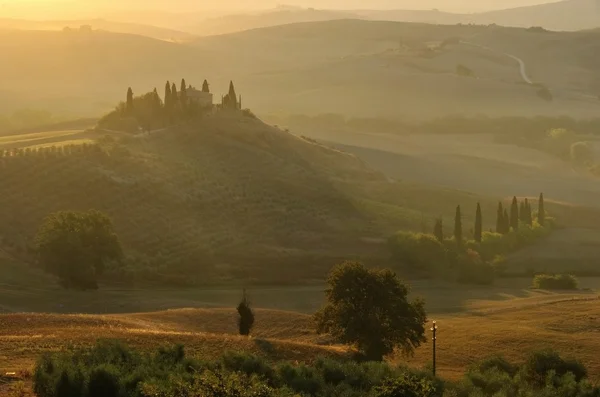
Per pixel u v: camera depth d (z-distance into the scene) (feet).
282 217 583.99
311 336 284.20
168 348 185.37
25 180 533.55
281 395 152.15
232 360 180.65
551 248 609.42
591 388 205.36
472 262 511.40
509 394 197.98
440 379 193.57
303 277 495.82
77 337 215.51
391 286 260.83
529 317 358.64
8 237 474.90
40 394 150.30
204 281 467.93
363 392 169.58
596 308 380.78
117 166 580.71
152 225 521.65
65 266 410.52
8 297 378.53
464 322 345.92
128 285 442.50
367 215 623.77
